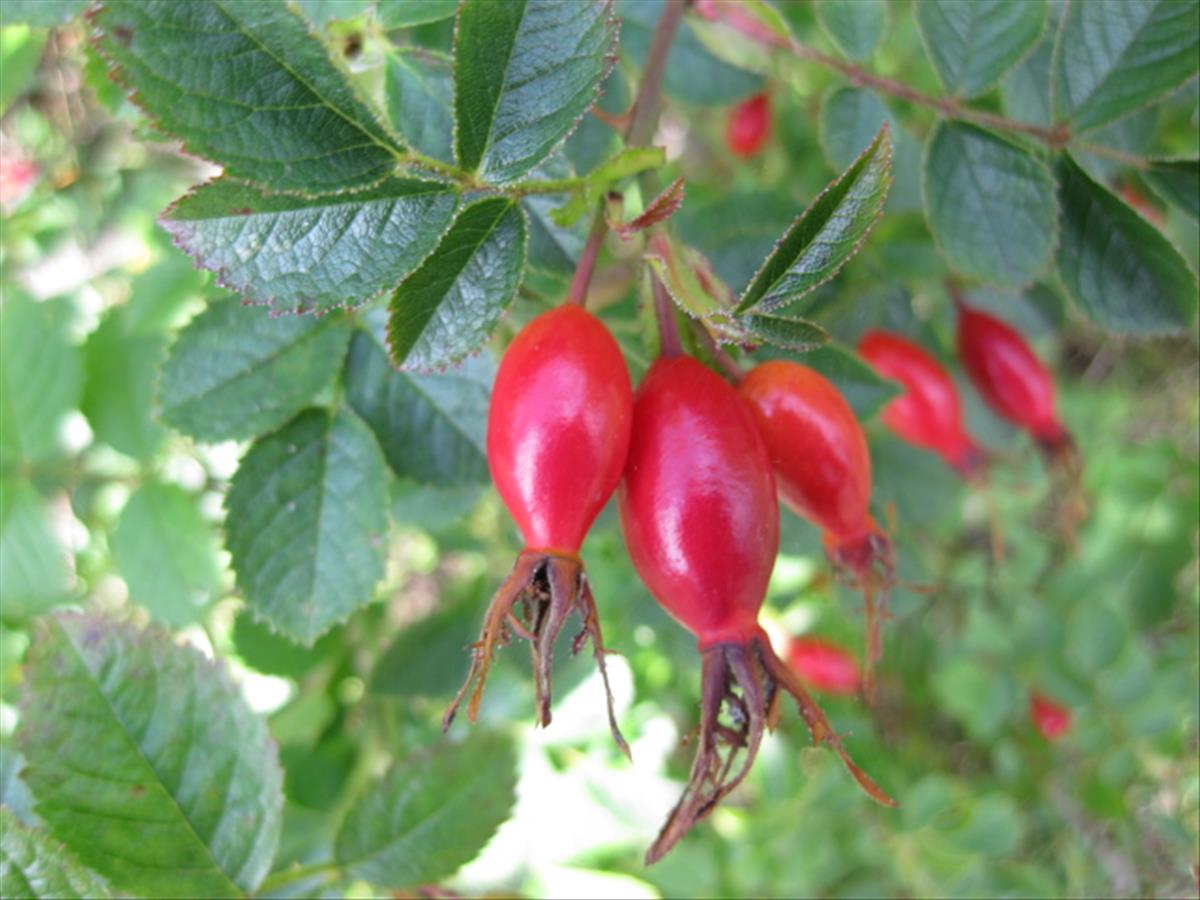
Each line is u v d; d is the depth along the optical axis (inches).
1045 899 8.2
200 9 3.3
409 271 3.6
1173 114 6.1
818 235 3.5
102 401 6.4
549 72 3.6
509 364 4.0
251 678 7.9
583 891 7.5
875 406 5.8
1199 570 12.0
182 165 9.7
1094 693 8.8
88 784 4.7
